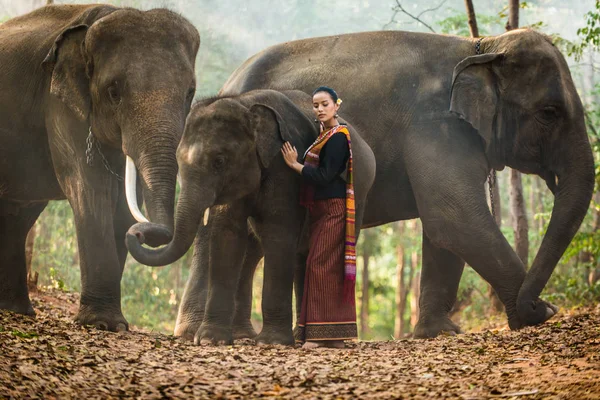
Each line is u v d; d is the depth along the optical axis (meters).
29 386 4.73
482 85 9.28
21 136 8.54
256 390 5.14
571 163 9.36
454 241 9.11
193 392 5.04
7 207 8.91
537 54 9.34
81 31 8.07
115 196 8.38
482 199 9.19
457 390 5.03
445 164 9.18
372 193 9.55
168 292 20.56
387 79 9.51
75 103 7.98
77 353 5.93
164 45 7.98
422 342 8.41
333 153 7.27
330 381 5.45
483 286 17.12
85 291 7.92
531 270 9.06
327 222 7.39
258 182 7.32
